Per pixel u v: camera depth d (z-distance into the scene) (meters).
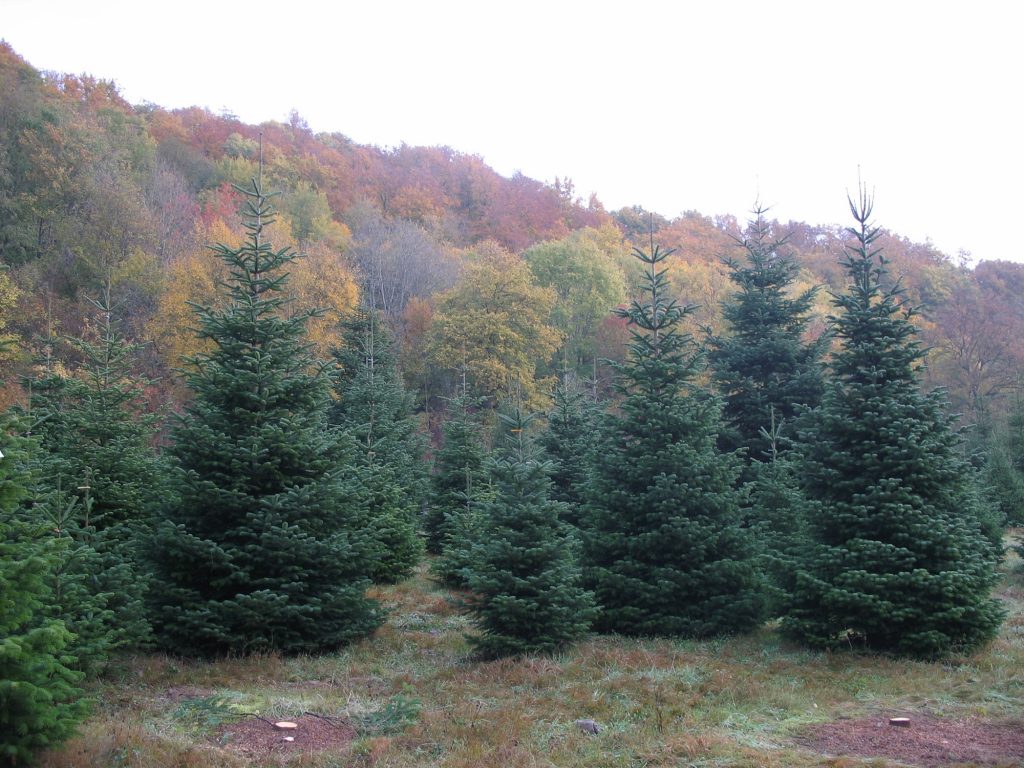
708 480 14.09
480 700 9.78
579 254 54.09
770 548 14.84
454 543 18.64
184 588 11.21
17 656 5.88
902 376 13.30
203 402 11.99
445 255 57.81
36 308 33.34
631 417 14.73
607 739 8.42
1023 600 17.66
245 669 10.77
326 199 56.62
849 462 12.81
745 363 21.97
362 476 18.38
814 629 12.53
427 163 71.50
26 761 6.54
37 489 10.84
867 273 13.98
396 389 26.00
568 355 51.91
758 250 23.55
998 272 60.94
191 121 59.97
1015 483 25.02
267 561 11.45
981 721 9.02
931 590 11.66
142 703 9.09
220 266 36.91
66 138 40.66
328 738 8.38
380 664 11.62
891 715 9.31
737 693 10.12
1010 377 46.97
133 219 40.88
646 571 13.95
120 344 15.24
